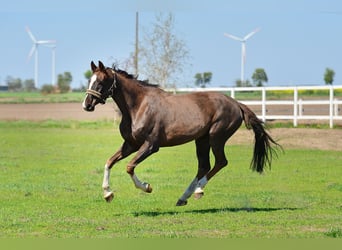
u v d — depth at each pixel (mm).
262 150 14031
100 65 12469
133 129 12617
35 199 14445
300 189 16344
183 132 12945
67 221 11766
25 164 21875
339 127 32156
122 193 15547
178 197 14914
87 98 12422
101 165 21578
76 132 36625
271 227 11328
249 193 15602
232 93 35750
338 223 11656
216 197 14922
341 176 18781
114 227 11250
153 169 20156
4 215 12352
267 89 34344
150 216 12312
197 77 47625
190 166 21266
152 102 12727
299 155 24281
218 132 13477
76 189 16031
